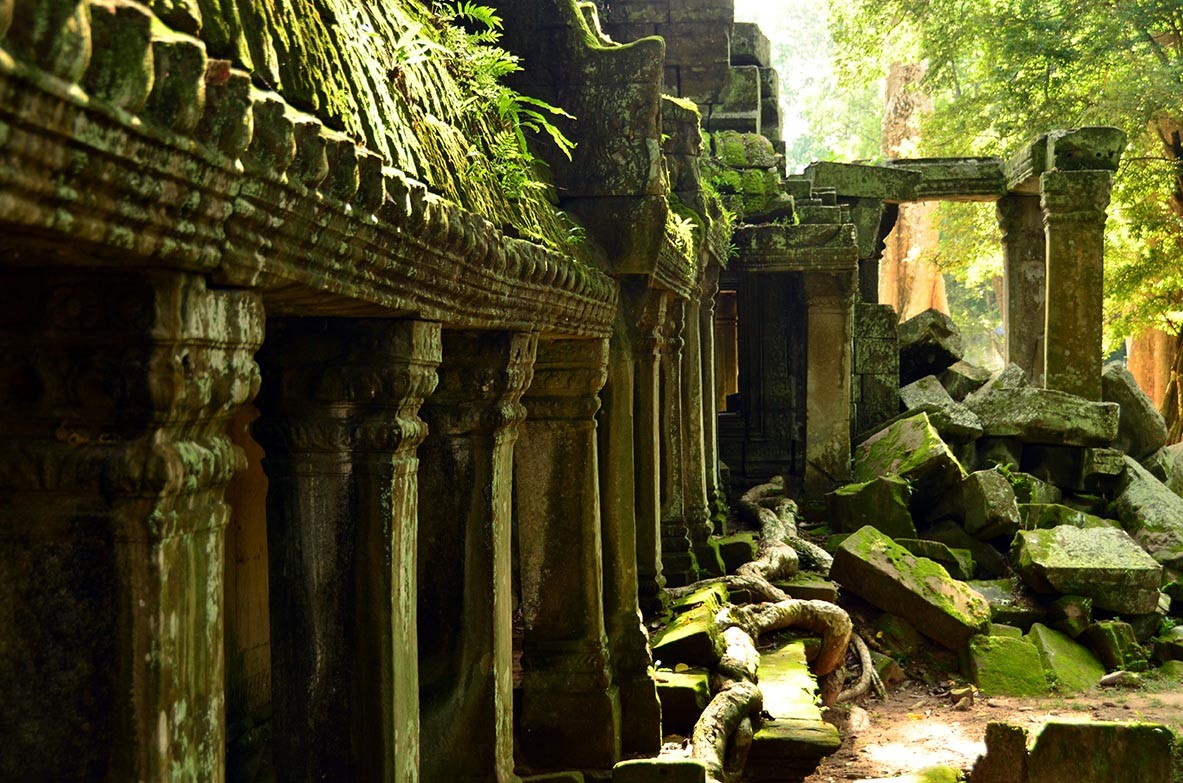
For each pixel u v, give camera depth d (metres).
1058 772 5.71
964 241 27.47
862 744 8.84
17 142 1.68
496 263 3.96
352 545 3.50
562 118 6.32
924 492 14.09
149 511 2.27
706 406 13.29
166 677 2.31
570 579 6.43
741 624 9.36
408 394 3.53
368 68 3.49
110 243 1.97
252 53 2.58
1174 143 23.38
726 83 15.30
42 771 2.29
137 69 1.86
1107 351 26.28
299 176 2.49
